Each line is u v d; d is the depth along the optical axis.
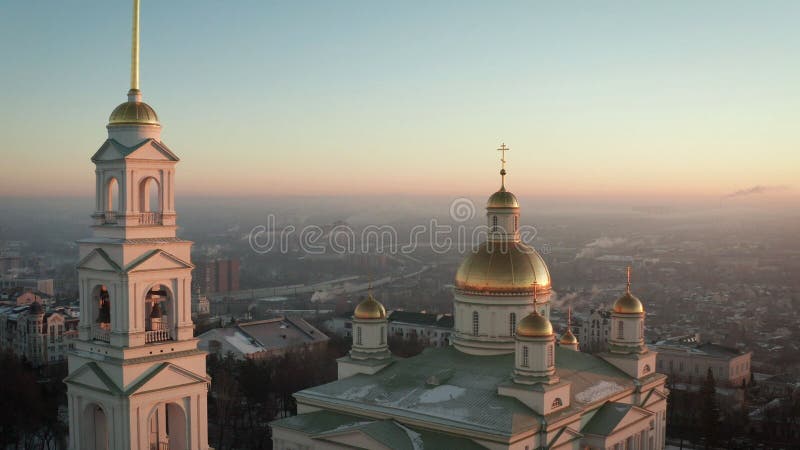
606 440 80.38
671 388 155.50
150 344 78.25
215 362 159.62
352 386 88.38
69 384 81.44
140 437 76.69
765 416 145.50
